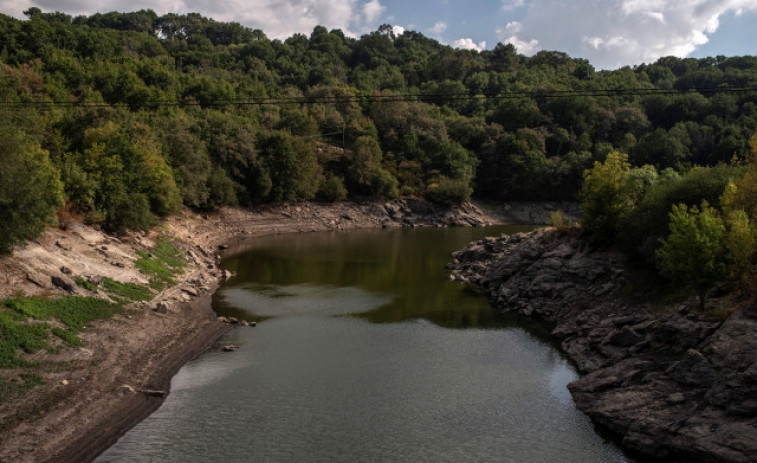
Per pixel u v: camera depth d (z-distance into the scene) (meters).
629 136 142.50
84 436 25.30
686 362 27.41
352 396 30.89
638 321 36.81
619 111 151.62
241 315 46.53
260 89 151.75
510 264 59.22
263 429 26.91
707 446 22.44
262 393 31.00
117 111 73.75
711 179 42.47
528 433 27.06
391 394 31.27
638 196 52.62
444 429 27.31
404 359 36.97
